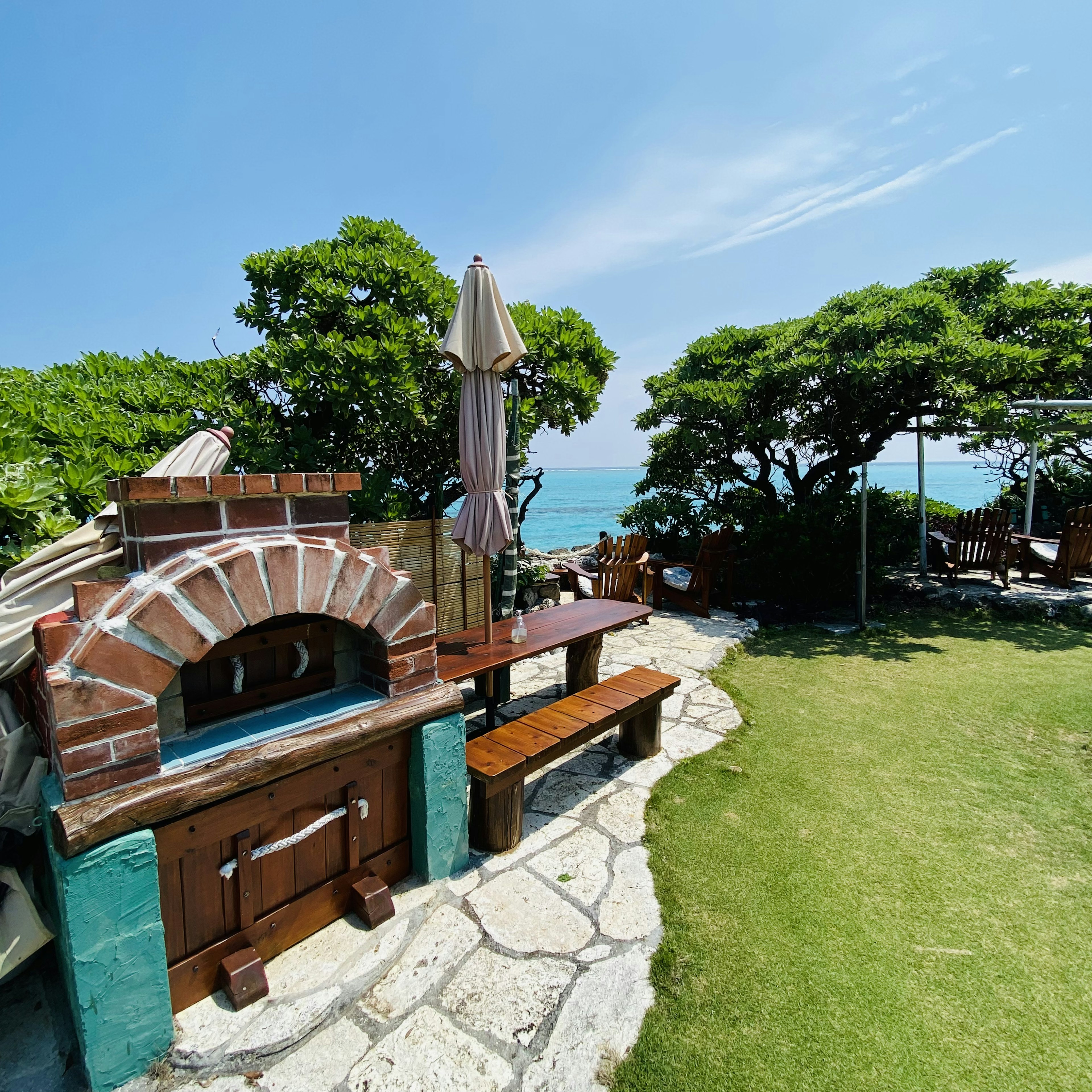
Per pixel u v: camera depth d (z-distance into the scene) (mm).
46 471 3070
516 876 2850
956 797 3535
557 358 6414
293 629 2475
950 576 8688
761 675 5785
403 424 5512
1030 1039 2037
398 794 2719
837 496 8930
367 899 2494
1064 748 4121
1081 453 10711
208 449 2412
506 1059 1978
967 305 8336
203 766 2002
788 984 2256
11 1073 1909
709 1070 1949
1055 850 3041
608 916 2598
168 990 1938
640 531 10672
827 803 3490
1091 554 8008
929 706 4910
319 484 2395
